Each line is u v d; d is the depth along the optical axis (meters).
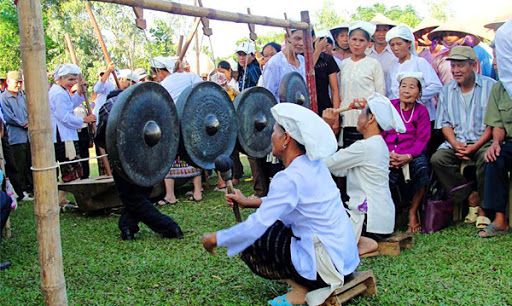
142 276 3.81
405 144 4.82
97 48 17.16
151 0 3.28
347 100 5.36
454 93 5.12
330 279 2.93
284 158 3.08
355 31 5.27
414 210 4.91
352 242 3.09
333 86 5.46
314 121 2.93
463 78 4.96
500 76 4.46
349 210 4.16
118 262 4.19
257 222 2.80
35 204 2.57
